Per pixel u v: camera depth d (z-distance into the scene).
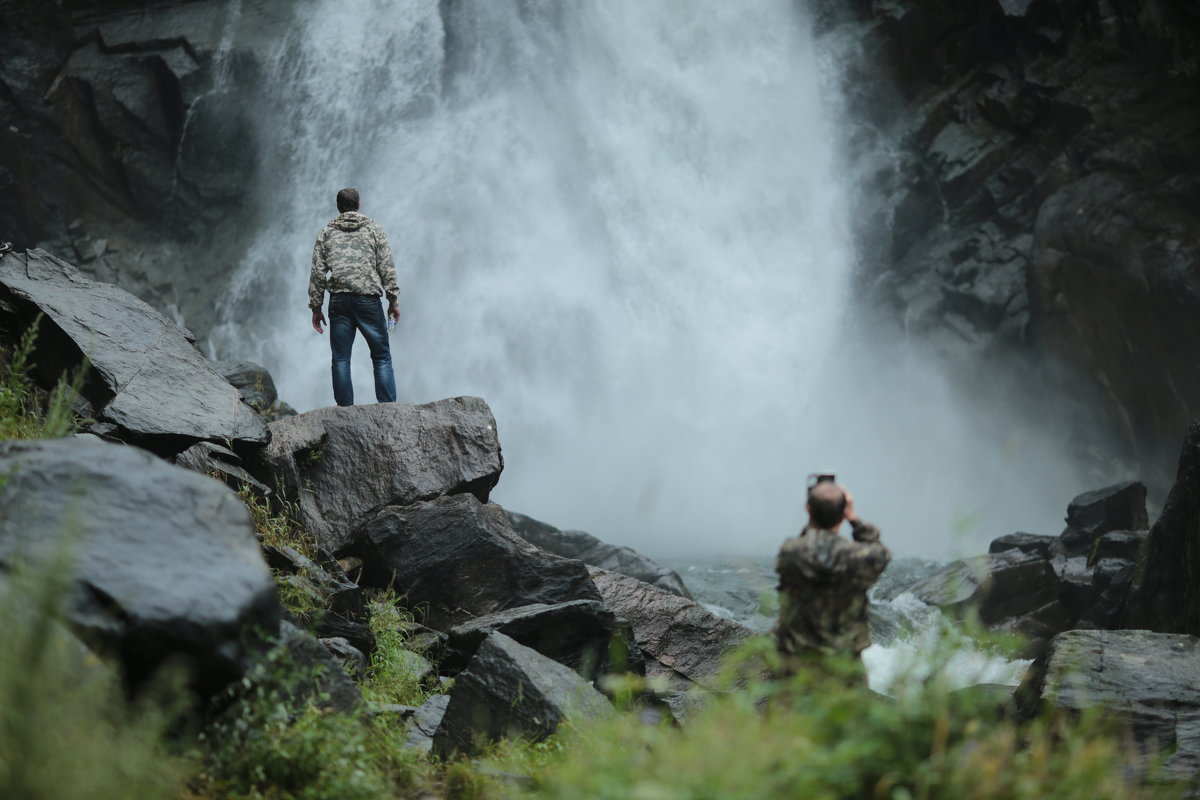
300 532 7.77
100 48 26.94
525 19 27.11
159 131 26.70
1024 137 24.03
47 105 25.95
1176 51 22.17
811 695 3.86
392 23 27.42
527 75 26.97
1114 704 5.60
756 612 13.52
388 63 27.33
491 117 26.81
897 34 25.34
